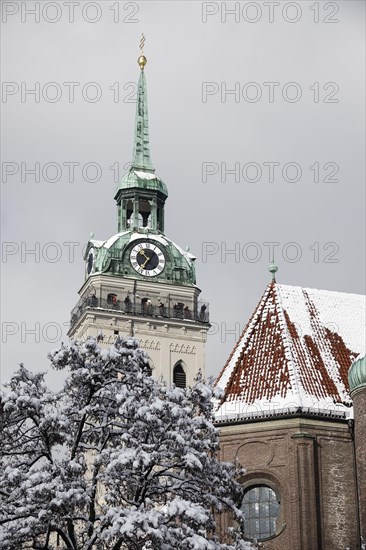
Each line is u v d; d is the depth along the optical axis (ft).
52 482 136.56
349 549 188.75
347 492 192.95
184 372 416.26
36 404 143.64
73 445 152.46
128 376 154.30
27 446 151.84
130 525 131.54
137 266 426.51
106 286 417.90
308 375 204.33
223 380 210.18
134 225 441.68
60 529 142.61
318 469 192.75
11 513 140.36
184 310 424.46
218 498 153.28
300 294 223.71
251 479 196.03
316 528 187.73
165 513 137.59
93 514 144.77
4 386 150.71
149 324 415.85
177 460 148.97
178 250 437.17
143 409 143.13
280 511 191.42
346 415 197.88
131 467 140.77
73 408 154.30
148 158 463.01
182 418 146.20
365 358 192.65
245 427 199.11
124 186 447.42
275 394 200.54
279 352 208.33
